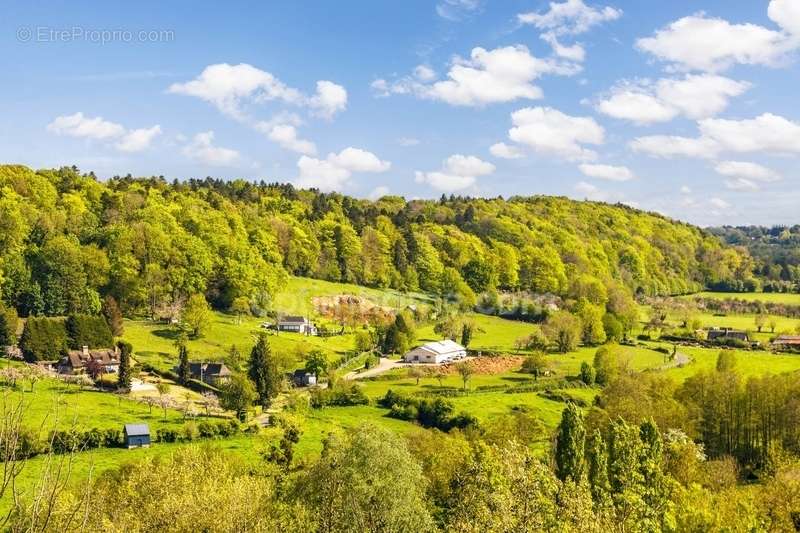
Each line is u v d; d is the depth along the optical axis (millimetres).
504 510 35688
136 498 49406
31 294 143625
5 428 13258
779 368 135125
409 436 89312
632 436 60906
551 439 81062
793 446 84125
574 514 36156
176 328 152500
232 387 103562
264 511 47750
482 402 118125
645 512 41750
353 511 48906
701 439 89750
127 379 109625
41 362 117688
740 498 50719
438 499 63406
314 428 101125
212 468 57156
